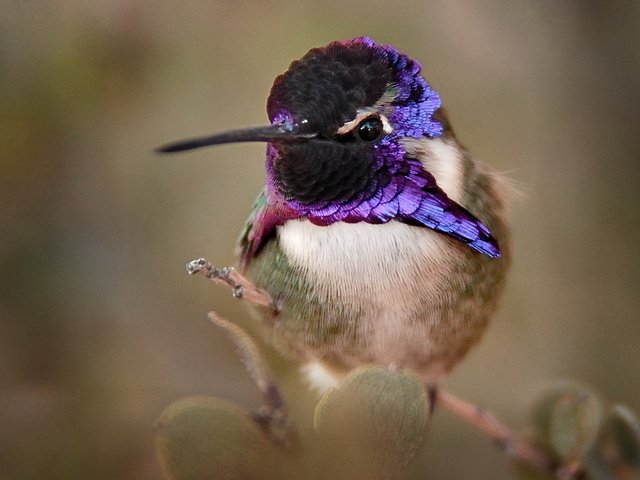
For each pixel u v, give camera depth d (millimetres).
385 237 1022
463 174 1027
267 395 1000
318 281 1024
